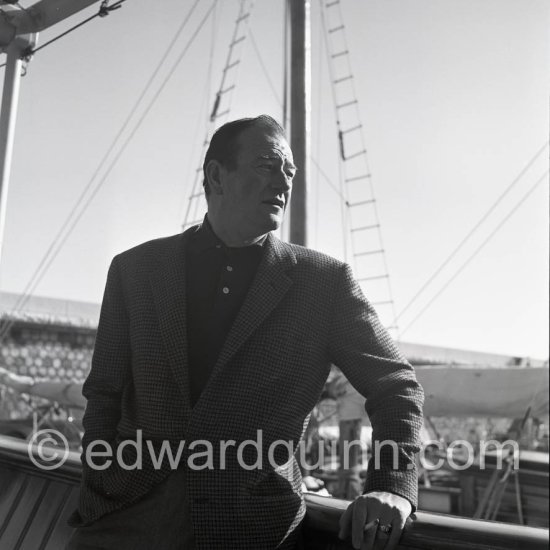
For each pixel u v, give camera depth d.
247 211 1.50
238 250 1.55
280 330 1.46
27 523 2.22
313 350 1.47
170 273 1.56
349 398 8.77
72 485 2.18
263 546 1.40
